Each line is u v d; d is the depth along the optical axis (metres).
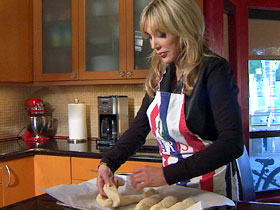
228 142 1.00
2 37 2.58
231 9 2.64
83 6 2.61
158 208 0.99
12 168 2.28
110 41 2.55
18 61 2.71
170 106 1.20
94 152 2.22
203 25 1.15
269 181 2.99
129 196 1.09
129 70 2.47
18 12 2.69
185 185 1.24
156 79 1.31
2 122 2.89
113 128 2.55
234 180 1.33
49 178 2.37
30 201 1.10
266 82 2.94
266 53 2.90
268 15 2.87
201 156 1.01
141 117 1.35
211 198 1.06
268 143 2.97
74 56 2.64
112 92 2.86
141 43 2.46
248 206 1.04
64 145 2.56
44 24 2.78
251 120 2.92
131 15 2.45
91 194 1.13
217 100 1.05
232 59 2.71
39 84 2.81
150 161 2.05
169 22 1.06
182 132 1.19
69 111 2.76
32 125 2.84
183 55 1.15
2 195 2.23
